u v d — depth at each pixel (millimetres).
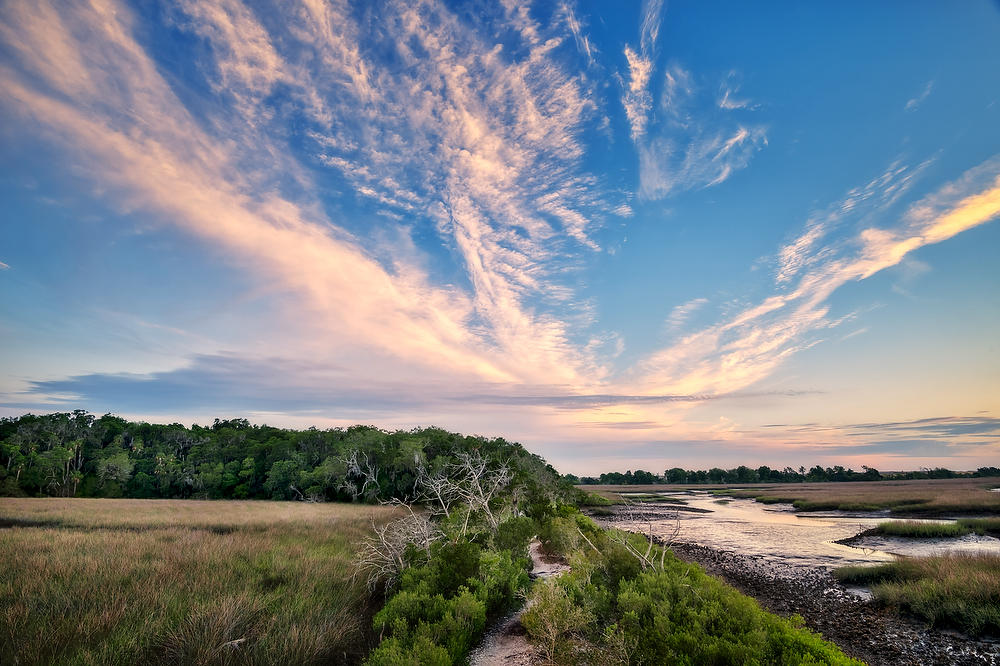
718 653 7438
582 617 9852
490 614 12773
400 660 7758
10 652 7910
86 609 10031
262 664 8148
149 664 8055
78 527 24719
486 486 24297
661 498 82250
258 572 14242
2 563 13453
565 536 21266
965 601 11820
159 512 33781
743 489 116375
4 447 74500
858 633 11500
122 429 98562
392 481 62094
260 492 78250
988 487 70750
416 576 13078
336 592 12938
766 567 20172
